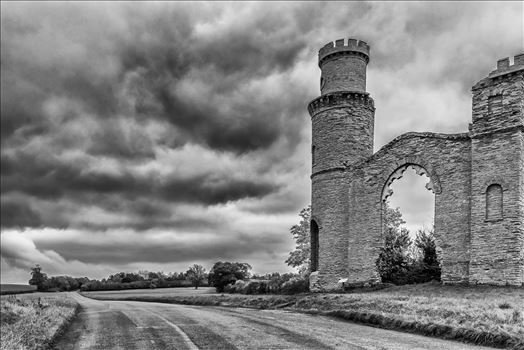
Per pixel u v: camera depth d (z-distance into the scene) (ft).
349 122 137.80
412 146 121.80
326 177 137.69
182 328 67.82
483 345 50.11
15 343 53.78
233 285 221.46
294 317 82.69
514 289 93.91
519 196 99.96
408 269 124.06
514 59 104.63
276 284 170.60
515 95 103.76
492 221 102.94
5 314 92.38
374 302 85.97
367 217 128.06
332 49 144.97
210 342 54.39
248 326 68.85
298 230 197.36
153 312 100.99
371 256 125.18
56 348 53.21
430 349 47.50
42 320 75.10
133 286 384.88
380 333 59.72
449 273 108.78
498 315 60.95
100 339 59.00
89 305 143.02
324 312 86.94
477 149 107.96
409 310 73.67
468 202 108.78
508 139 103.24
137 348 51.55
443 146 115.55
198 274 384.88
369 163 130.31
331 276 131.95
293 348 49.16
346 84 142.20
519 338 48.93
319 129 142.10
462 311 66.03
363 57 145.48
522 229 99.55
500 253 100.73
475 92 110.32
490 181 104.58
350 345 50.19
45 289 422.00
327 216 135.64
